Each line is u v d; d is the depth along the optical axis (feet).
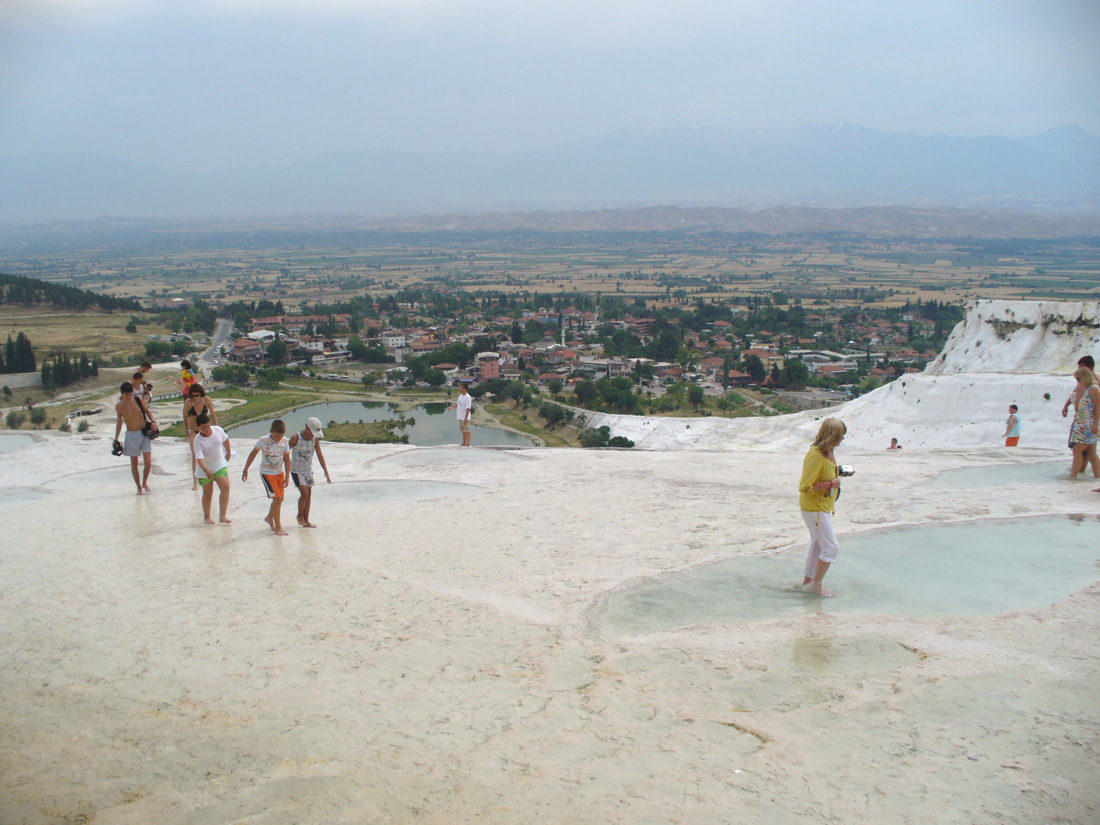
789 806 18.47
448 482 64.18
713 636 28.35
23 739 23.39
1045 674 24.39
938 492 48.88
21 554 44.91
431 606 33.42
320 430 49.19
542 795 19.29
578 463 71.00
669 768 20.22
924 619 28.99
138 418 61.93
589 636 29.25
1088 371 50.06
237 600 35.32
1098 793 18.43
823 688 24.11
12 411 310.45
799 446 114.52
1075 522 40.70
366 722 23.48
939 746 20.70
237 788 20.29
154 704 25.34
